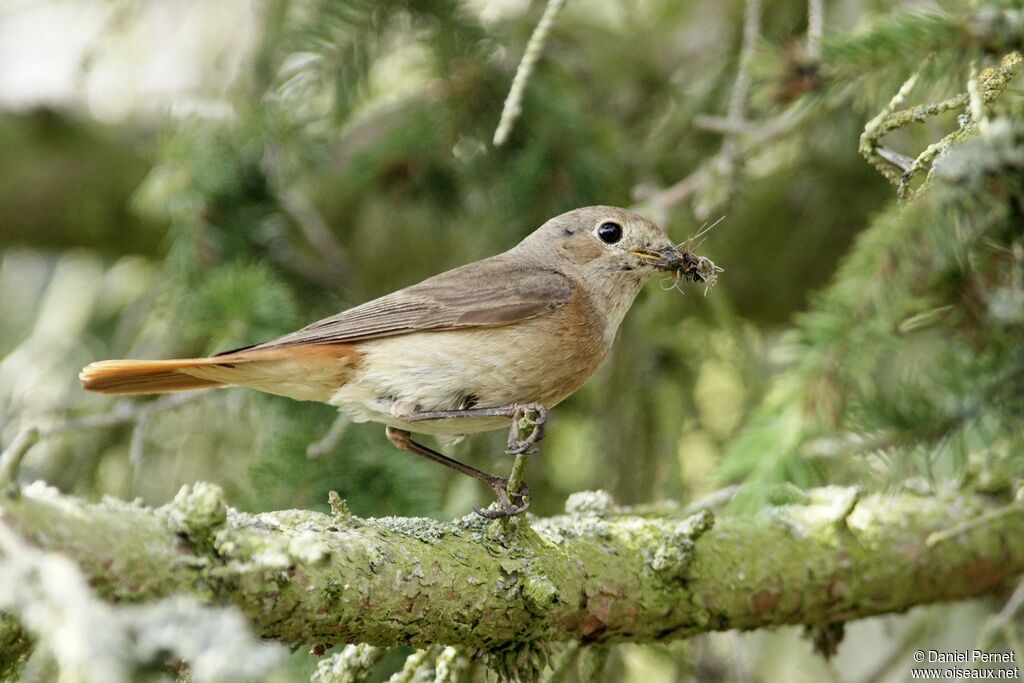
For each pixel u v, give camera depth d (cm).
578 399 1116
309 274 1120
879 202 1189
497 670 622
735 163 868
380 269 1252
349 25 1012
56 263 1329
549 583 604
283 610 526
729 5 1170
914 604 730
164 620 389
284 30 1011
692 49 1168
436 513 895
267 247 1074
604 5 1198
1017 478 726
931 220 559
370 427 945
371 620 557
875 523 723
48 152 1238
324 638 556
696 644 963
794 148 1143
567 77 1092
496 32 1042
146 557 488
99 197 1244
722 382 1127
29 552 420
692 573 668
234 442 1133
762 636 1045
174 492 1140
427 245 1241
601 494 709
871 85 594
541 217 1058
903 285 569
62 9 1352
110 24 1067
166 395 1059
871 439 605
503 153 1066
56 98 1269
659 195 955
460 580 586
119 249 1272
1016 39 546
